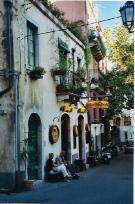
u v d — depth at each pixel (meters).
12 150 14.77
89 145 28.30
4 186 14.74
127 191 14.15
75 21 28.38
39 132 17.48
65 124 22.64
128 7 11.48
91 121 29.78
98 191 14.25
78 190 14.58
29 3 16.48
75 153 23.73
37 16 17.48
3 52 14.98
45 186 15.81
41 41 17.91
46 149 18.06
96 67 35.25
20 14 15.71
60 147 20.23
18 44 15.42
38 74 16.42
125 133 61.50
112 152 37.50
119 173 21.41
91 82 28.42
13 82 14.92
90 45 30.67
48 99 18.67
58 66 19.84
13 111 14.84
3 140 14.88
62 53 21.47
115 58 36.75
